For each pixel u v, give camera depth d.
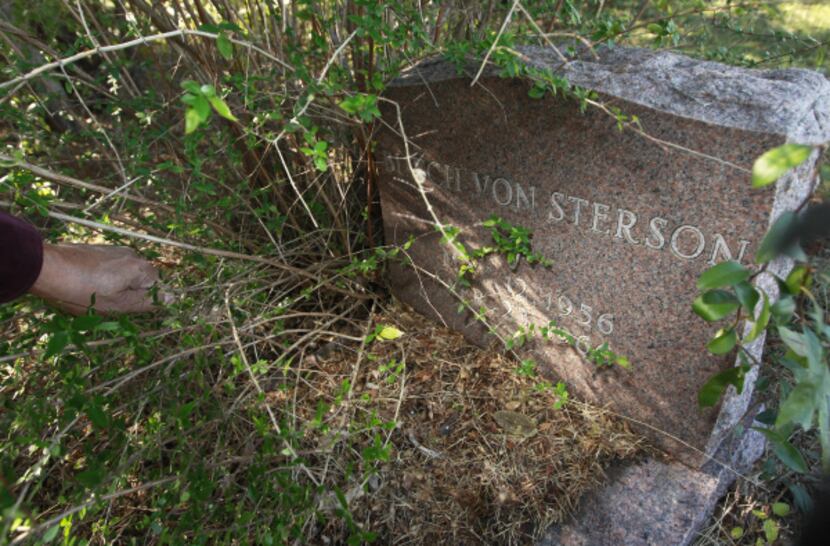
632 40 3.42
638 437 2.24
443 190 2.41
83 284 1.79
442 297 2.70
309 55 2.48
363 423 2.11
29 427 1.57
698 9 2.09
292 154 2.74
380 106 2.39
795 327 1.99
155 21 2.34
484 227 2.37
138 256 2.20
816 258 2.64
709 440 2.06
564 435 2.23
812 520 1.76
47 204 1.72
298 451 1.92
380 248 2.51
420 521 1.99
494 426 2.26
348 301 2.83
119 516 1.93
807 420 1.26
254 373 2.12
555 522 2.00
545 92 1.90
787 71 1.76
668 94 1.72
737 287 1.32
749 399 2.20
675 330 1.97
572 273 2.16
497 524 1.99
